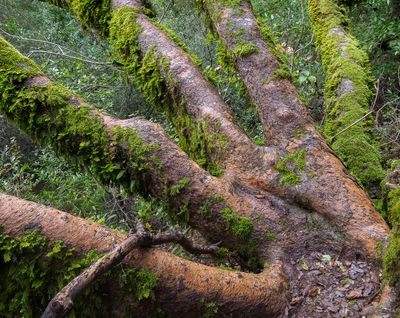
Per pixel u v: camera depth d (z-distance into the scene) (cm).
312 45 653
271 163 305
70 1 488
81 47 823
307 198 286
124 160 295
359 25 711
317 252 273
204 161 333
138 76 394
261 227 281
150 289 210
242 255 286
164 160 289
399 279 228
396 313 221
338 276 258
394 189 287
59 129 304
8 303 205
